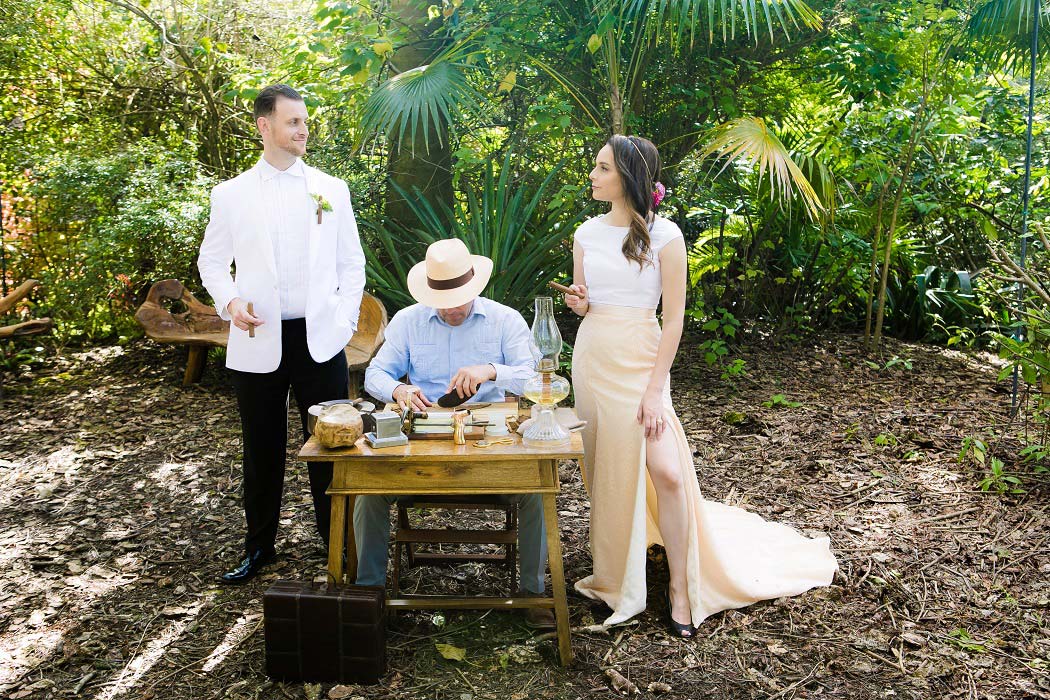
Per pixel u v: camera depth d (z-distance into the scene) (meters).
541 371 2.65
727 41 6.25
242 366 3.13
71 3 6.65
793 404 5.36
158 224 6.02
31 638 2.89
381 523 2.91
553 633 2.90
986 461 4.29
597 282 3.01
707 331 6.76
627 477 2.96
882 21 6.32
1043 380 4.36
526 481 2.62
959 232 7.02
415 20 6.16
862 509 3.86
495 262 5.69
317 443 2.64
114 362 6.34
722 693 2.60
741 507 3.93
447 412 2.82
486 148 6.56
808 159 5.97
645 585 3.09
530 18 5.69
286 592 2.63
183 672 2.71
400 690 2.61
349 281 3.26
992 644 2.81
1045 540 3.48
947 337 6.93
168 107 7.15
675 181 6.66
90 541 3.64
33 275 6.79
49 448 4.74
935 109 6.25
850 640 2.86
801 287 7.00
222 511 3.95
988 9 5.69
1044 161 6.64
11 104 6.74
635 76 5.84
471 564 3.40
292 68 6.46
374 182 6.51
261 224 3.07
